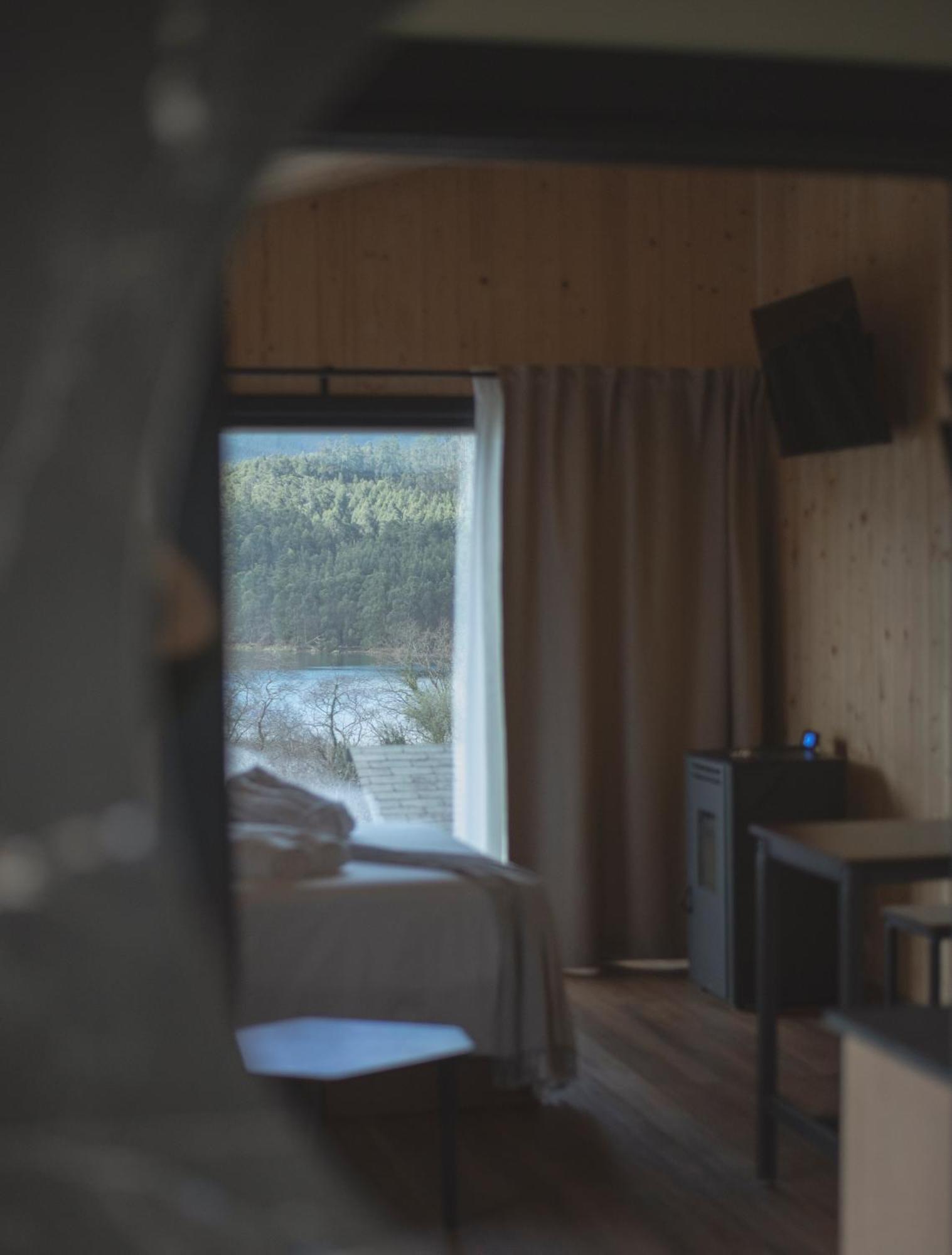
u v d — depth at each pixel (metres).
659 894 5.37
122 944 1.29
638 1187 3.24
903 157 2.01
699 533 5.44
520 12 1.89
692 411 5.42
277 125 1.27
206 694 1.75
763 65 1.96
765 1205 3.14
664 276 5.49
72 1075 1.29
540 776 5.32
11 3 1.21
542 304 5.41
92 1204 1.29
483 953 3.70
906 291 4.57
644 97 1.93
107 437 1.25
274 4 1.25
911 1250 1.87
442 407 5.36
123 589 1.27
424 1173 3.33
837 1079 3.91
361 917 3.68
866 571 4.84
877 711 4.79
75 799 1.27
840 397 4.63
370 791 5.88
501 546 5.31
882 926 4.75
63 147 1.23
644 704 5.36
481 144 1.91
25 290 1.24
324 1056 2.93
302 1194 1.32
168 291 1.26
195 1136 1.31
